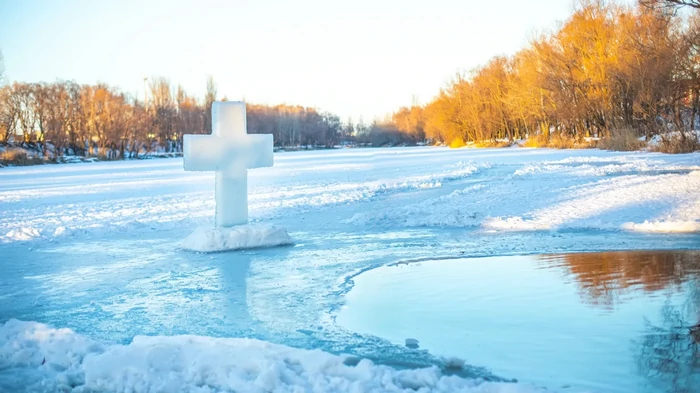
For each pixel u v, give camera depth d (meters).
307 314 6.73
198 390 4.45
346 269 9.11
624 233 11.46
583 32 57.34
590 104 58.75
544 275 8.39
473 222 13.23
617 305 6.79
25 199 22.64
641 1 35.22
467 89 93.75
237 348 5.19
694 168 25.47
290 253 10.52
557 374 4.82
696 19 40.97
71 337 5.65
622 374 4.79
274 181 27.75
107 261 10.16
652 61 45.03
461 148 88.69
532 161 37.47
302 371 4.75
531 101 69.44
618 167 27.02
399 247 10.88
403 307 6.92
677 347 5.39
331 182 26.36
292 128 137.00
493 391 4.28
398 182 24.97
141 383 4.60
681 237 10.88
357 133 162.62
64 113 84.06
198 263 9.77
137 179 34.03
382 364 5.12
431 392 4.34
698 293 7.22
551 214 13.73
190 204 19.02
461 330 6.03
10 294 7.93
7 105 83.06
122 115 87.88
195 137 10.96
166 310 7.00
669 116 47.12
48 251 11.26
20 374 4.93
